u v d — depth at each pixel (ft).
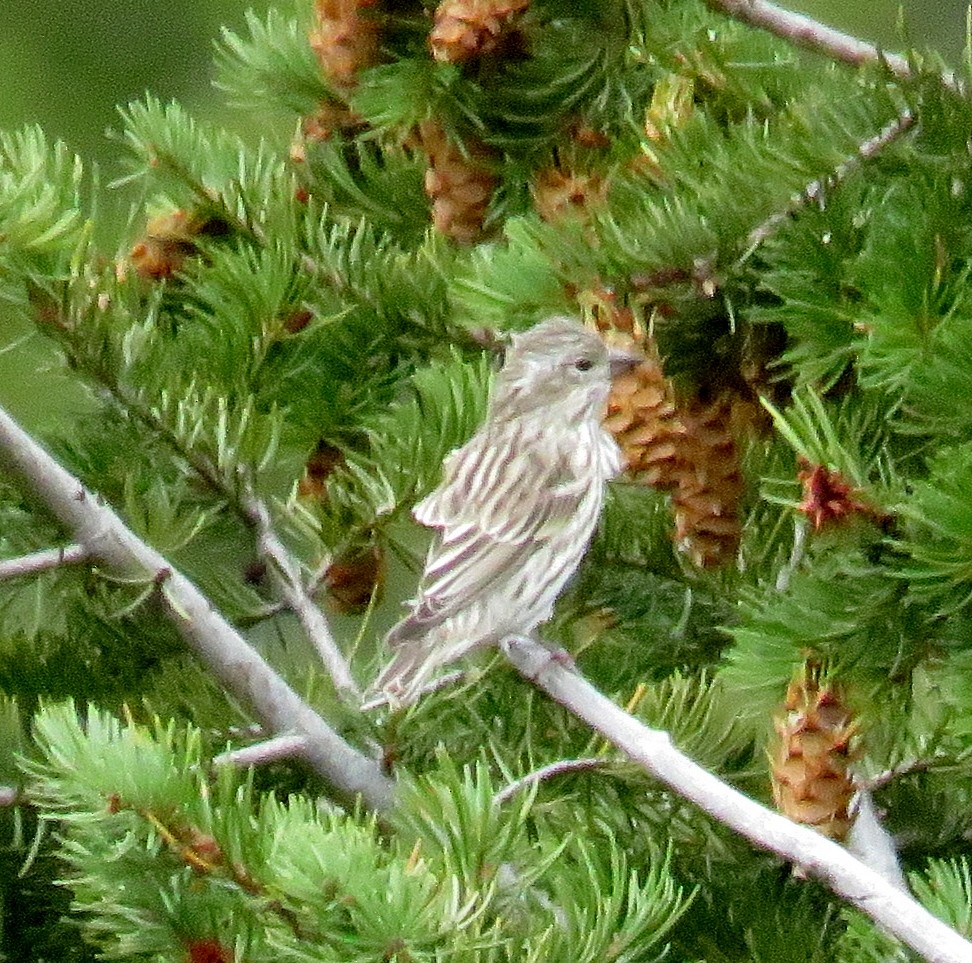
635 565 35.78
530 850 26.25
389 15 36.45
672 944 31.45
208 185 37.24
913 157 30.78
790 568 33.09
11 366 44.88
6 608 34.47
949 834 33.83
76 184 31.73
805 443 28.60
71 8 55.57
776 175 31.17
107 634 34.27
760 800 32.50
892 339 27.99
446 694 32.35
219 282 35.09
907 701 30.60
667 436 32.91
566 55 34.65
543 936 24.54
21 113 54.95
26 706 33.65
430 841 25.84
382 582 35.60
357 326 36.73
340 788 31.40
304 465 36.47
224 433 33.17
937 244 28.81
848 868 26.12
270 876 24.31
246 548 34.55
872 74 31.30
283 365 35.96
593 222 33.73
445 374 34.88
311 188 39.29
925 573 27.14
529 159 36.17
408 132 37.32
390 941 23.32
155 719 26.12
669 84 36.91
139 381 32.83
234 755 30.81
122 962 28.91
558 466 34.63
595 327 32.73
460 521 33.99
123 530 30.91
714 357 33.55
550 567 34.01
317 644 33.60
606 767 30.25
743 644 29.25
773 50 39.58
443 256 36.73
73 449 33.83
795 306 30.35
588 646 35.22
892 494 28.37
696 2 37.99
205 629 31.17
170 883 25.50
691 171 33.14
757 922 31.42
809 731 29.19
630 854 30.96
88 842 25.86
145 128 37.17
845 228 30.86
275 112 40.32
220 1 55.72
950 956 25.31
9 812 30.76
